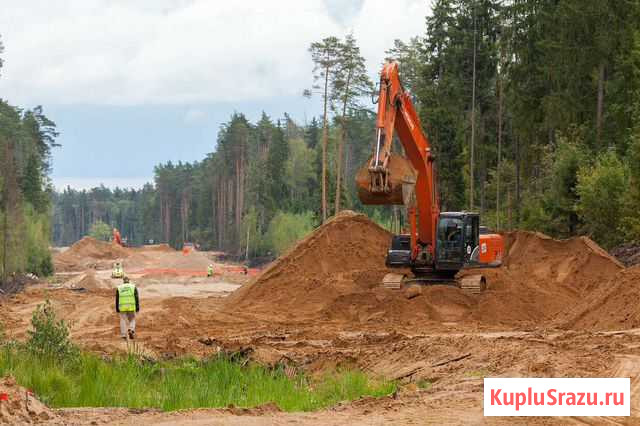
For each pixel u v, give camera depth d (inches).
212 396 716.0
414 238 1423.5
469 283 1380.4
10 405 540.4
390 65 1269.7
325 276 1626.5
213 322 1362.0
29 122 5885.8
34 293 2140.7
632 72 2113.7
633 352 749.9
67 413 574.6
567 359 721.6
